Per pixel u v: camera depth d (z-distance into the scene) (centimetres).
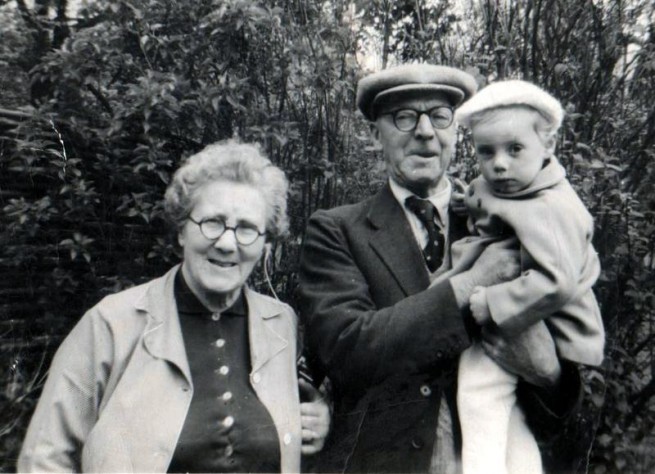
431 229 210
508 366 184
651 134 338
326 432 195
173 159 369
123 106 349
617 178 320
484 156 195
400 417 184
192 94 350
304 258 215
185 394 175
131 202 364
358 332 184
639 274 327
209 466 168
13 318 339
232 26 341
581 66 347
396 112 213
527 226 179
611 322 337
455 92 213
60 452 167
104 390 175
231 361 186
